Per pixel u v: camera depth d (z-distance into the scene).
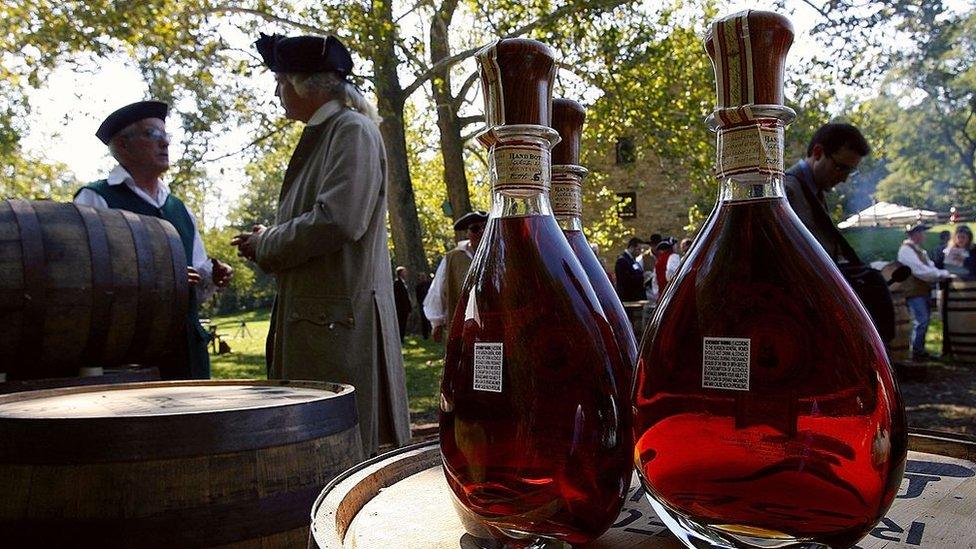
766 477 0.55
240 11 10.99
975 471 0.82
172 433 1.25
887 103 21.83
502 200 0.67
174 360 2.89
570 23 11.09
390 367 2.38
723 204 0.62
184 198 17.08
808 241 0.59
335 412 1.50
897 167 25.86
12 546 1.22
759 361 0.56
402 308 13.11
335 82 2.38
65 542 1.21
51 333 2.30
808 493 0.54
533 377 0.61
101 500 1.21
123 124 3.07
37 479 1.22
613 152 23.11
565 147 0.90
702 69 12.30
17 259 2.22
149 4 9.84
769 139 0.59
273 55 2.46
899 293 6.75
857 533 0.55
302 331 2.23
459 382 0.64
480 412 0.62
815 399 0.55
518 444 0.60
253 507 1.29
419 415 5.68
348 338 2.23
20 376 2.37
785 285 0.57
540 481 0.60
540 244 0.65
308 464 1.39
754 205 0.60
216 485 1.27
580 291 0.64
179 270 2.71
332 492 0.74
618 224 17.27
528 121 0.65
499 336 0.62
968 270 7.95
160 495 1.23
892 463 0.55
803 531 0.55
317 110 2.38
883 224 20.06
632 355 0.79
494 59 0.65
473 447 0.62
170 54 10.72
